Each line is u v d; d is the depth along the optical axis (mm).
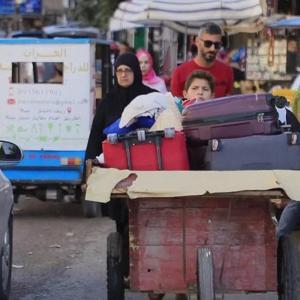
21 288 9000
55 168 12586
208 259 5914
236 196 5859
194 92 7840
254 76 18328
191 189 5812
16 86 12539
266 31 17359
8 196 7977
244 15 14836
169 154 6180
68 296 8672
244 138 6113
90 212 12953
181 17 15141
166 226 6164
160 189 5836
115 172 5992
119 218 7332
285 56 17969
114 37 25844
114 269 6695
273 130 6203
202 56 10086
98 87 14258
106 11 33781
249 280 6180
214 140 6086
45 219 13039
